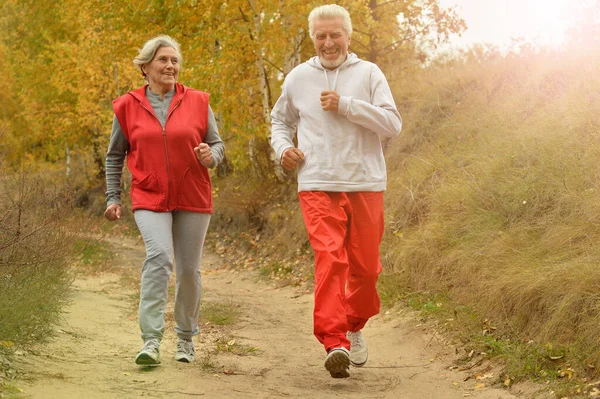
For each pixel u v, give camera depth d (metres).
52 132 28.33
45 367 3.89
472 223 6.70
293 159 4.07
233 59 12.41
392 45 13.27
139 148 4.25
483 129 9.21
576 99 7.62
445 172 8.59
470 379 4.20
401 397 3.80
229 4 12.11
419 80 12.87
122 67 22.78
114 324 6.04
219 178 18.16
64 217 6.48
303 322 6.73
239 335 5.86
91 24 18.28
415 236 7.36
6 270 4.61
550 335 4.29
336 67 4.18
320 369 4.55
